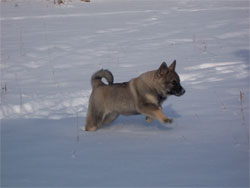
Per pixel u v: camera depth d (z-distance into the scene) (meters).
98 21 22.73
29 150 6.08
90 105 7.73
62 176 4.91
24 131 7.24
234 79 11.16
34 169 5.20
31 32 19.70
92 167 5.25
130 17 23.91
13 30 20.33
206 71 12.19
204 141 6.42
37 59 14.69
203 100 9.41
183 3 30.44
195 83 11.09
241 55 13.88
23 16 24.80
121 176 4.88
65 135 7.06
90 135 7.14
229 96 9.55
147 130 7.46
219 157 5.56
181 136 6.81
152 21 22.34
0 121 8.03
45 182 4.71
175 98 9.72
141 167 5.21
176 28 19.97
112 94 7.63
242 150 5.87
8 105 9.34
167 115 8.40
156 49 15.70
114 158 5.63
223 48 15.23
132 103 7.50
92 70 13.05
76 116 8.68
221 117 7.94
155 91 7.36
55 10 27.83
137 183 4.62
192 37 17.67
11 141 6.58
